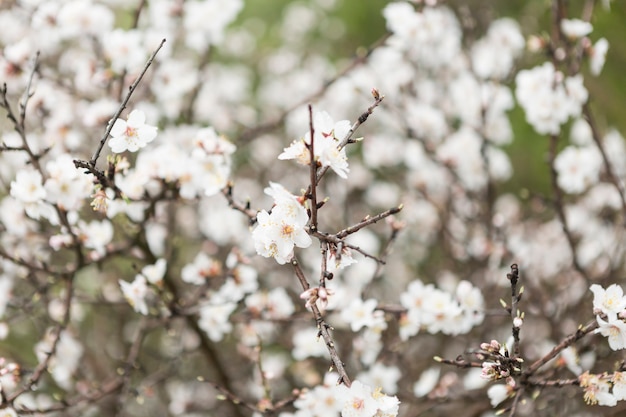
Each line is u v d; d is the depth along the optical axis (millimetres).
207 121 4605
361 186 4789
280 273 4199
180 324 3836
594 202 4289
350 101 4391
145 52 3611
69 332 3645
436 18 3607
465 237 4289
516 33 3936
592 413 3324
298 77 5254
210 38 3805
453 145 4004
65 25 3359
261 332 3508
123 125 2146
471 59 4102
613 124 4605
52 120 3473
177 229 4219
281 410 3473
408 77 4168
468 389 3285
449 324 2805
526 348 3645
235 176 4914
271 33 6355
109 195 2500
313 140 1841
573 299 3865
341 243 1890
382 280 4340
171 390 4148
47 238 3293
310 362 3547
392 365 3396
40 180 2588
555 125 3268
